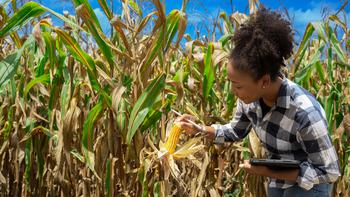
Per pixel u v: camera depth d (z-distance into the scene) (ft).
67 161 9.46
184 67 11.62
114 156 9.05
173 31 8.98
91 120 9.01
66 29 10.14
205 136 9.00
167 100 9.52
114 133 8.97
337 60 14.08
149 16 8.76
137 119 8.60
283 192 8.25
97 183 9.73
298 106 7.38
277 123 7.61
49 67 10.18
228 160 12.26
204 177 10.76
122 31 8.70
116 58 9.38
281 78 7.65
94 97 9.60
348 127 12.92
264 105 7.86
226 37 11.74
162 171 9.12
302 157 7.68
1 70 8.50
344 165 13.66
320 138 7.29
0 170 11.49
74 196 10.63
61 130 9.59
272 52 6.97
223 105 11.97
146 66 8.85
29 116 10.69
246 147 11.73
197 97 11.94
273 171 7.48
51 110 9.91
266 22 7.08
